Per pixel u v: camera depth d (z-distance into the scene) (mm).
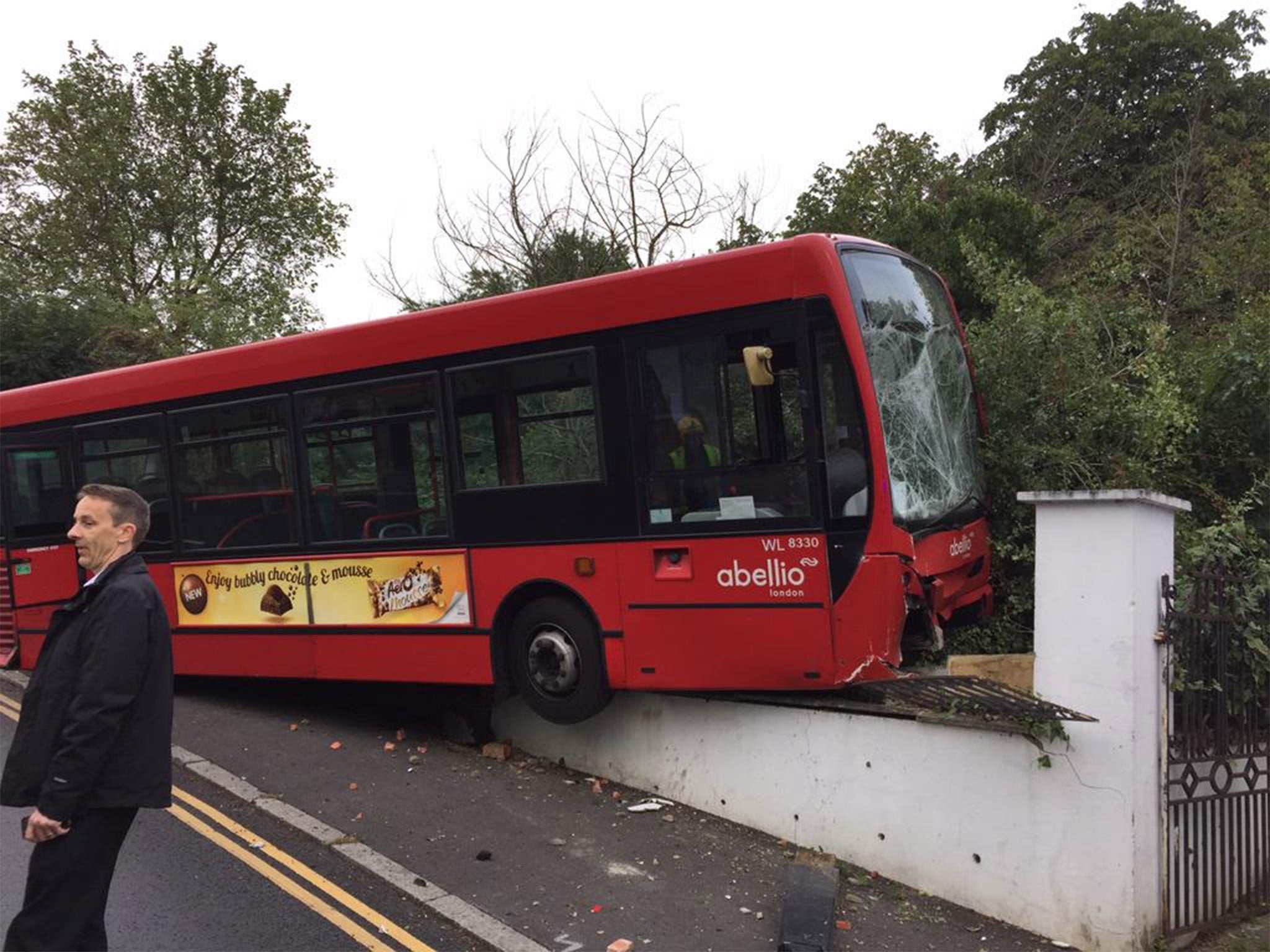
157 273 25703
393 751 6938
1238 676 4828
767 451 5191
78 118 25078
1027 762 4469
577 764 6535
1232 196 15469
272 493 7316
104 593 3309
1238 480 7797
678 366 5469
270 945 4152
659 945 4234
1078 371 7316
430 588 6465
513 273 16016
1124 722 4188
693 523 5402
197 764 6578
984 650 6363
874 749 5020
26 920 3189
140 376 8047
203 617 7738
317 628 7070
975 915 4605
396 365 6609
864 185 18516
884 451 4973
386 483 6695
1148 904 4234
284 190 27422
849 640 4965
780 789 5426
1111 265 13352
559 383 5883
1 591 9188
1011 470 6973
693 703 5859
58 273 23984
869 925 4508
